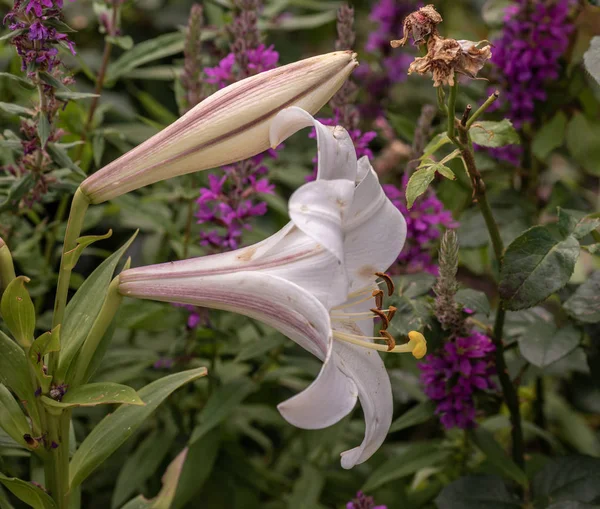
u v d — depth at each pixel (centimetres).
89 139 90
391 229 64
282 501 94
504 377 79
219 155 62
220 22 97
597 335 80
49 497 65
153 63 130
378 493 89
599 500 76
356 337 65
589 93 93
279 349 87
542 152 94
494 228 75
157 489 89
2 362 63
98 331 63
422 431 103
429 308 76
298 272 61
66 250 63
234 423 93
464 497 78
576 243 71
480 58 65
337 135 60
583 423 107
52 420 64
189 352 87
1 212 79
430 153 71
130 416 66
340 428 87
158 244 97
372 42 115
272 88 62
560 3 89
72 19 132
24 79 69
